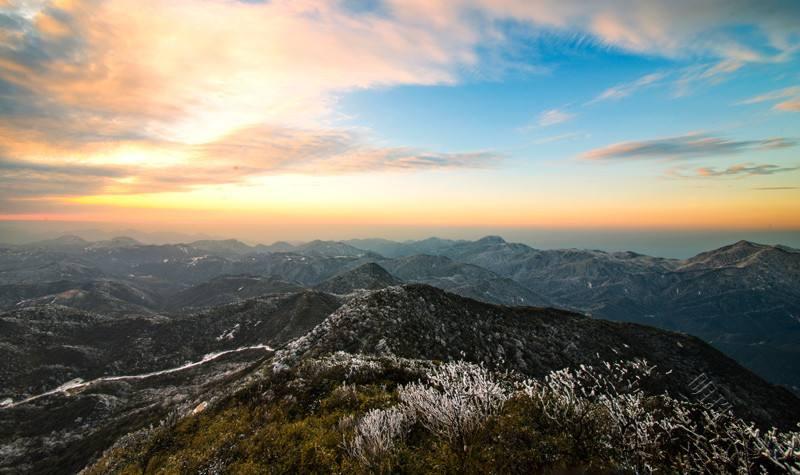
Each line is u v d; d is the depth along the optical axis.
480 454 8.35
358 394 14.52
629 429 8.56
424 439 9.66
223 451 12.09
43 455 82.38
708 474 7.43
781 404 71.75
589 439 8.40
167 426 15.98
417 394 10.70
